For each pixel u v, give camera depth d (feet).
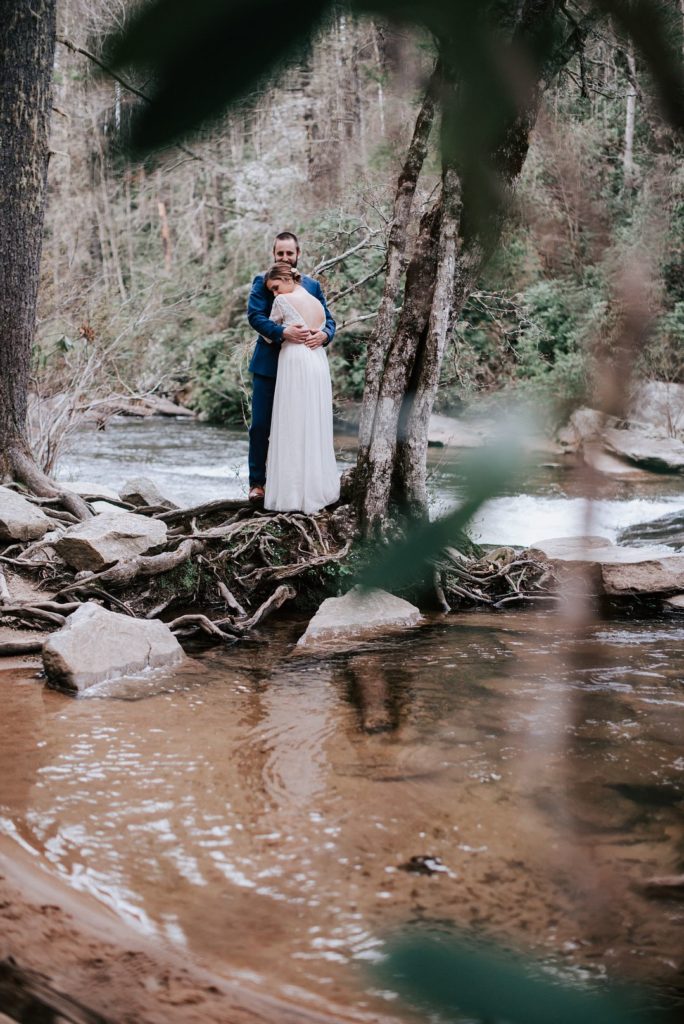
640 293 1.04
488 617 20.04
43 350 36.27
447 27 0.96
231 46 0.86
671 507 30.89
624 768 11.19
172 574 20.85
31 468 24.67
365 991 6.60
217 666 16.60
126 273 71.36
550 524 27.02
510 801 10.69
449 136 1.03
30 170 24.00
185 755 12.37
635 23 0.97
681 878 8.48
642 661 16.20
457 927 8.13
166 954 7.48
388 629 18.95
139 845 9.90
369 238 29.91
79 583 19.70
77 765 12.01
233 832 10.21
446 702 14.15
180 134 0.89
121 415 63.77
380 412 20.80
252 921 8.42
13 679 15.97
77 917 8.08
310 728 13.26
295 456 21.86
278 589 20.62
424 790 11.10
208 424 61.52
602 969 6.07
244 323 62.69
